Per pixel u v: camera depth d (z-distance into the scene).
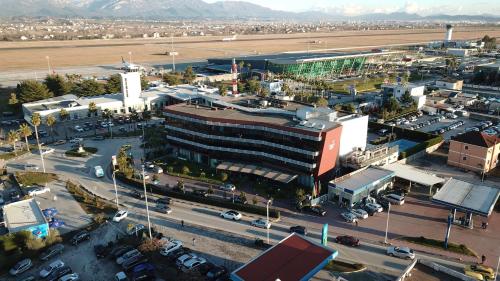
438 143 150.12
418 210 103.38
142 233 92.81
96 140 162.75
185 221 99.50
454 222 96.31
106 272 80.25
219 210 105.06
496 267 79.31
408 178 113.88
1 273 80.88
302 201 104.62
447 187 104.00
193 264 79.81
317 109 124.44
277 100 150.50
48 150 149.75
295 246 72.81
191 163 136.38
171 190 115.38
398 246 86.75
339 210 103.81
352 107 190.50
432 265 71.00
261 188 116.62
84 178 126.31
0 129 179.25
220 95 169.25
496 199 96.50
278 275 64.88
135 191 116.56
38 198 111.88
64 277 76.81
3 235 90.62
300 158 113.75
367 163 119.00
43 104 196.75
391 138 158.75
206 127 128.25
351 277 76.00
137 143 158.88
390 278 75.94
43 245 87.06
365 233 92.75
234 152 126.12
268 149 120.19
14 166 136.00
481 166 125.06
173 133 139.62
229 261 82.56
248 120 122.31
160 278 77.56
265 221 96.00
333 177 118.38
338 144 116.06
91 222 99.19
